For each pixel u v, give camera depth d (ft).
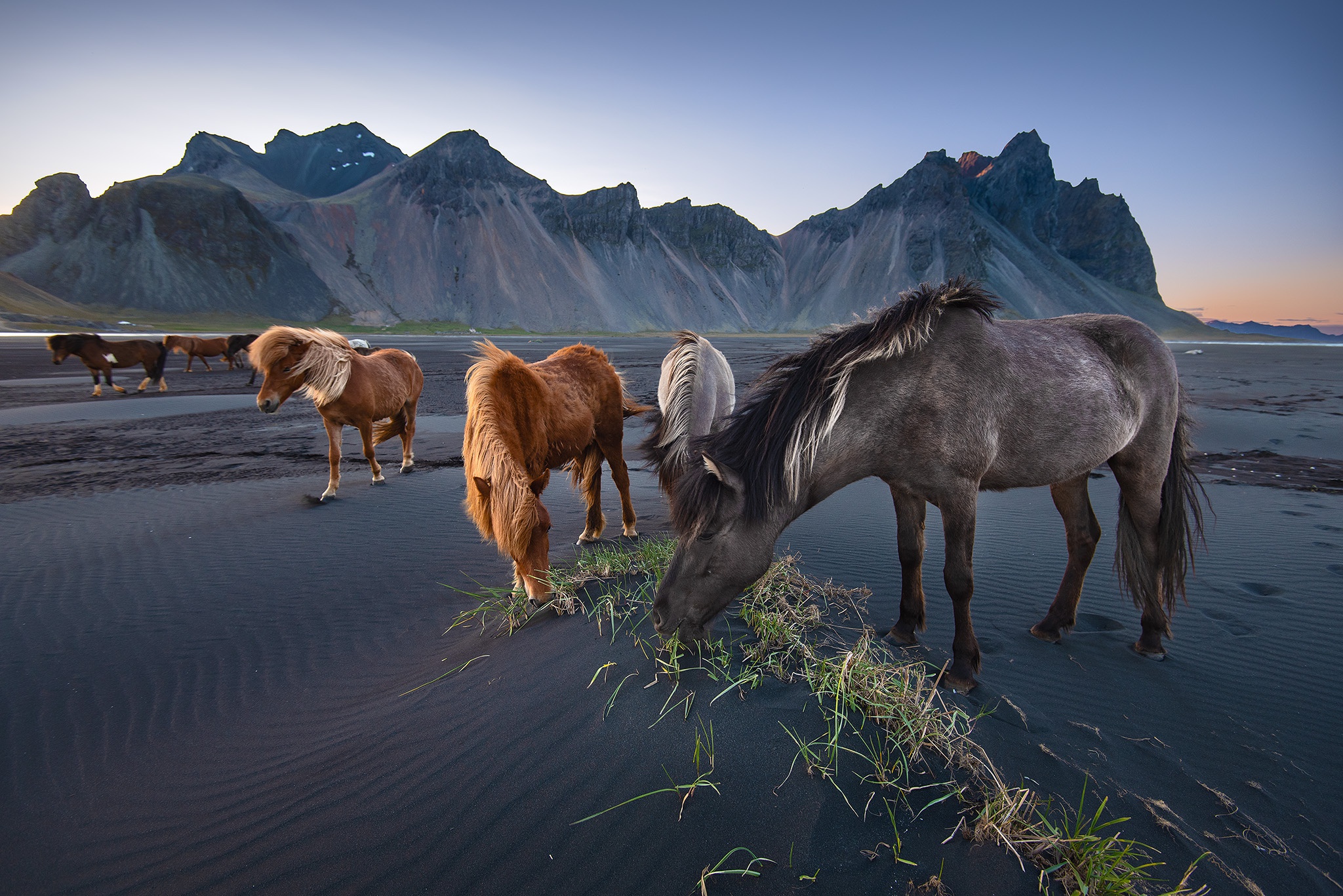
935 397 9.77
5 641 12.47
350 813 7.23
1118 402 11.08
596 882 5.99
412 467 28.73
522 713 8.62
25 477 27.63
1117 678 10.84
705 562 9.06
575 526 20.26
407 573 16.19
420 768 7.87
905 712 7.95
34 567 16.53
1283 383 72.74
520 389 13.65
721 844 6.28
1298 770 8.57
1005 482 10.96
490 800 7.13
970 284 10.05
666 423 15.34
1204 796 7.93
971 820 6.63
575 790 7.12
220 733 9.48
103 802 7.95
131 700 10.41
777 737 7.70
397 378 26.84
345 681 10.96
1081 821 7.04
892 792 6.93
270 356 22.00
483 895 5.95
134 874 6.70
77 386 70.79
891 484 10.71
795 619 11.54
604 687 8.96
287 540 18.75
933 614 13.39
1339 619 13.02
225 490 25.04
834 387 9.44
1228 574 15.53
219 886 6.37
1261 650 11.87
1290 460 29.68
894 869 5.99
